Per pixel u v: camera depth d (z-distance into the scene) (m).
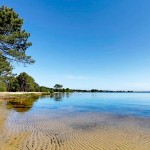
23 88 101.56
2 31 24.17
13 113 20.28
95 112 23.44
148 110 26.56
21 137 10.05
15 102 36.38
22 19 25.03
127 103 41.78
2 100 40.09
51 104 35.31
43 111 23.25
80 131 12.05
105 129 12.78
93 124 14.72
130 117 19.05
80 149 8.30
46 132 11.52
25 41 25.69
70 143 9.20
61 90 165.88
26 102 37.97
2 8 24.16
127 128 13.18
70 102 42.19
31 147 8.33
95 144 9.09
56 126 13.58
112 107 31.11
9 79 34.84
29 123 14.45
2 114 19.14
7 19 23.47
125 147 8.66
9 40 23.25
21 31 25.14
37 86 116.00
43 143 9.05
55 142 9.32
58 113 21.62
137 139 10.10
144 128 13.23
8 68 26.28
